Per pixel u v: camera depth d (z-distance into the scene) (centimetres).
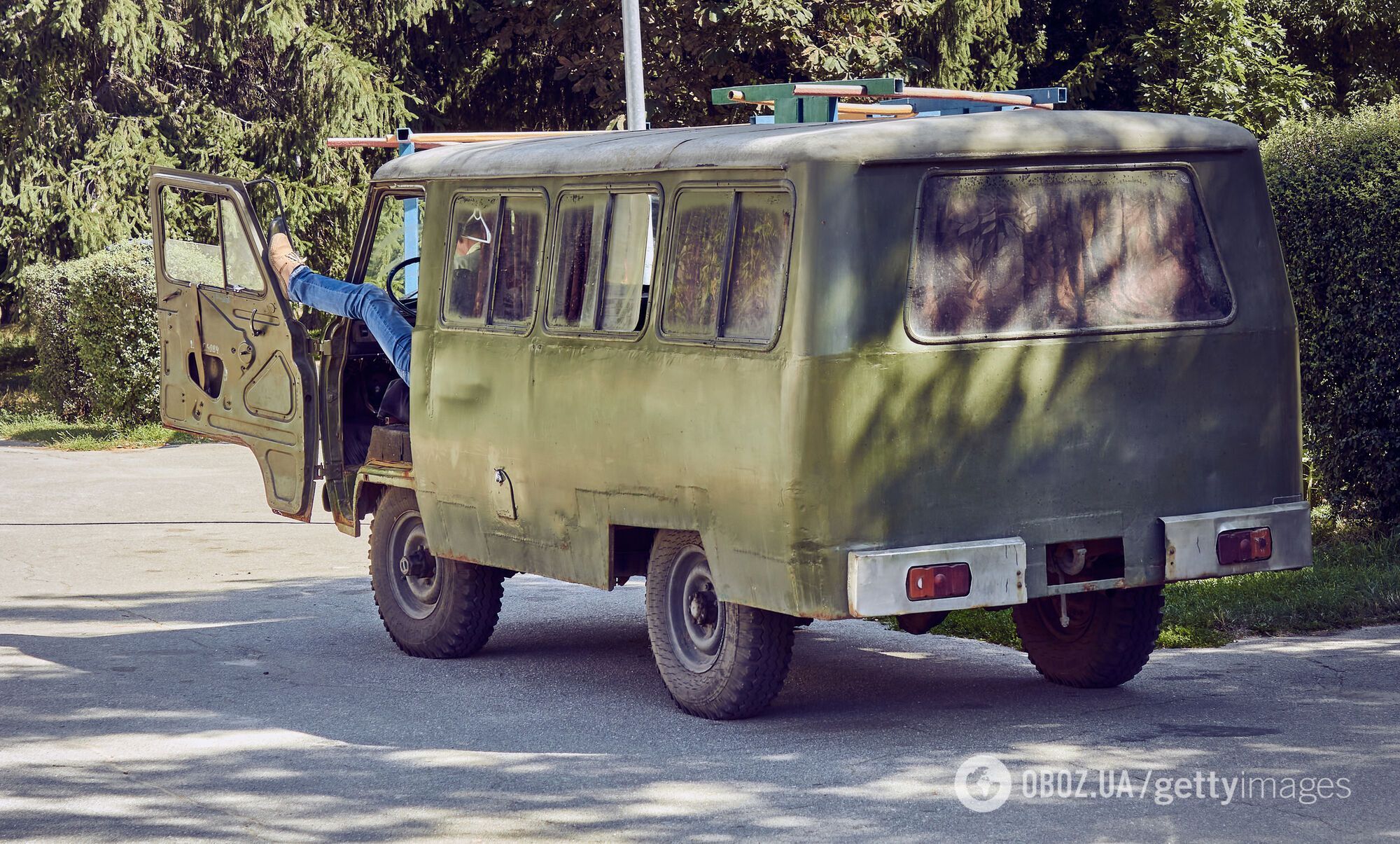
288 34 2675
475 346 937
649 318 820
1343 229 1205
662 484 811
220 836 654
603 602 1188
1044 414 761
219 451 2114
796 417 728
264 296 1086
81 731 827
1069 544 777
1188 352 791
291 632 1088
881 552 729
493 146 973
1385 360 1189
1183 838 622
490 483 930
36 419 2433
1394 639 961
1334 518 1268
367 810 686
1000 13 3014
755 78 2942
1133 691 865
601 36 2884
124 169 2669
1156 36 3175
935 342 739
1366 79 3356
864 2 2853
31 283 2433
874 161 733
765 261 757
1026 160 764
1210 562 789
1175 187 801
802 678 925
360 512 1062
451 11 2914
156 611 1164
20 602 1200
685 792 701
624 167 841
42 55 2695
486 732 817
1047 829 637
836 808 673
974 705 848
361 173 2833
